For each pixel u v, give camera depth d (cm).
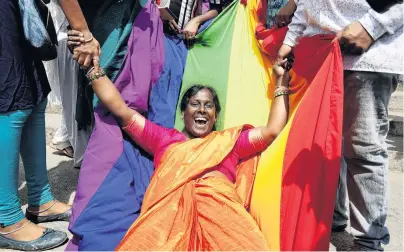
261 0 328
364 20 221
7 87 257
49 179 375
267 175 255
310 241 231
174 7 341
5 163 264
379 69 224
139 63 293
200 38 339
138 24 297
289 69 272
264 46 316
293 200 238
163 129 281
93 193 261
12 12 255
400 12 217
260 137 270
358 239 247
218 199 239
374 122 234
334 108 230
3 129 261
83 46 261
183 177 246
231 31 340
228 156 268
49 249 274
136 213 259
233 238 220
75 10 253
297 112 246
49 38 261
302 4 258
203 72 330
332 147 231
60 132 421
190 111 283
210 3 362
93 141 275
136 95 288
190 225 224
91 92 294
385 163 239
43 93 283
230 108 321
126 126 276
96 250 239
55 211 309
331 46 236
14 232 271
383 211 240
